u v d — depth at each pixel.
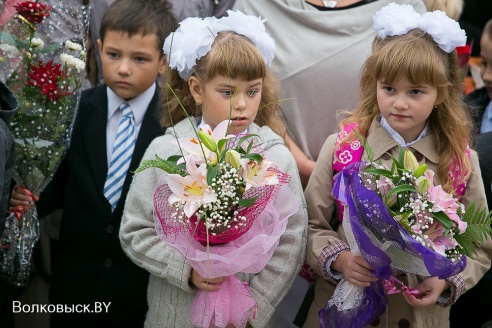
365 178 3.30
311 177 3.84
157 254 3.57
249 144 3.35
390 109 3.55
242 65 3.56
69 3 4.27
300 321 4.12
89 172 4.36
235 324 3.51
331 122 4.42
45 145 4.12
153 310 3.69
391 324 3.68
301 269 4.05
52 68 4.05
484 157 4.13
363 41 4.44
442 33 3.56
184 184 3.21
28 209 4.17
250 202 3.19
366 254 3.32
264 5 4.59
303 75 4.41
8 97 3.54
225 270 3.35
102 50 4.40
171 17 4.46
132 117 4.41
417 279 3.62
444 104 3.67
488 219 3.30
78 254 4.34
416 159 3.57
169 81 3.94
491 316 4.38
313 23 4.46
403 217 3.20
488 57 4.96
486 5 6.57
